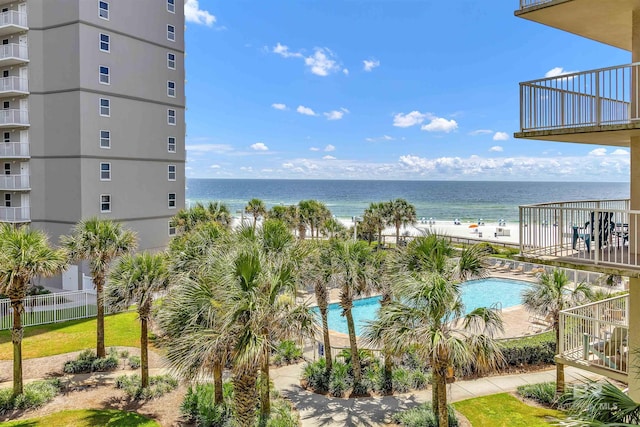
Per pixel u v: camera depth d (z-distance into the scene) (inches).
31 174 1159.0
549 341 672.4
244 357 295.1
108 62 1149.7
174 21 1331.2
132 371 625.6
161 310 399.5
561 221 344.8
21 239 513.0
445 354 355.6
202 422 459.5
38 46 1139.9
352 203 5378.9
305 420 488.4
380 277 548.4
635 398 346.0
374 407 521.3
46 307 852.6
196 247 565.0
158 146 1293.1
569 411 269.0
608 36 387.9
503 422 472.7
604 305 448.8
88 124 1108.5
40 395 522.3
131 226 1217.4
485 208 4653.1
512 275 1266.0
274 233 540.7
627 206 451.2
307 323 374.0
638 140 342.3
